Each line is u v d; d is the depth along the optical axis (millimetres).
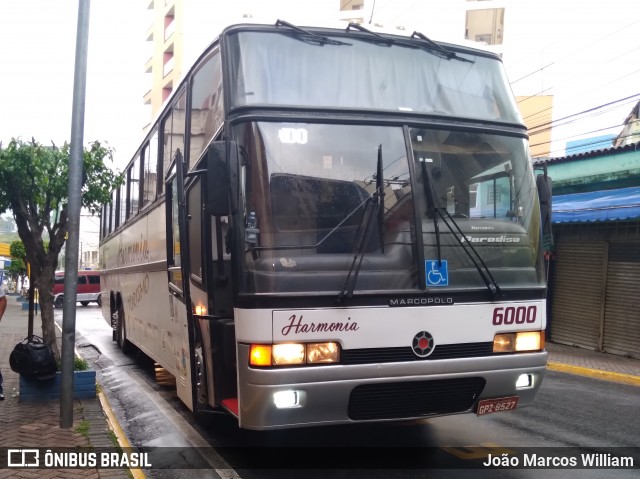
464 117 5285
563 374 11406
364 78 5203
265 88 4945
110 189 8211
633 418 7465
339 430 6504
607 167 13938
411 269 4770
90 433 5945
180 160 6008
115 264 13062
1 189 7402
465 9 34562
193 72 6402
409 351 4676
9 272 48625
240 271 4543
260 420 4449
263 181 4648
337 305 4543
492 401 5039
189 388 6211
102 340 16062
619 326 13242
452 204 5059
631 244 13062
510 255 5152
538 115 30453
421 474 5172
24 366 7051
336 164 4812
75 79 6422
